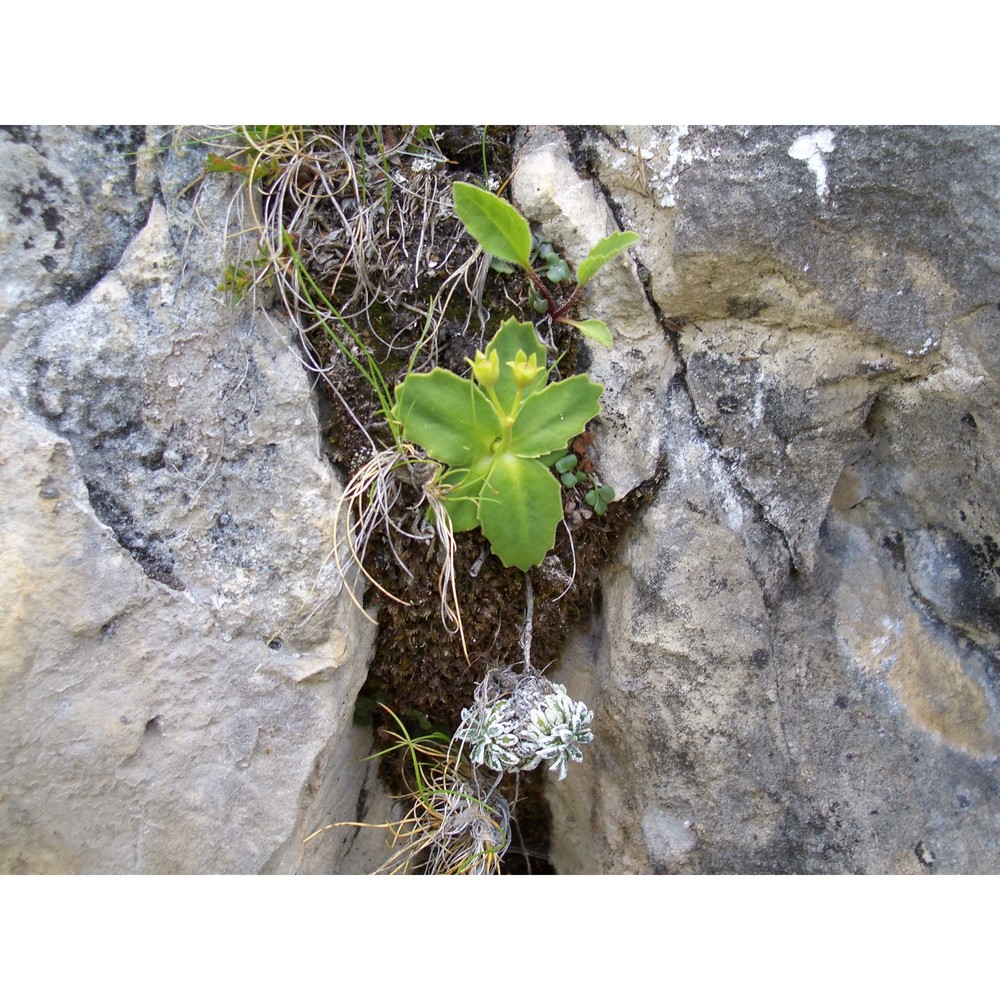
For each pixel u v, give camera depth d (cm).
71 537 32
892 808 37
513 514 34
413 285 36
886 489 38
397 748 43
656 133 34
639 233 36
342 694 35
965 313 33
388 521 35
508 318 36
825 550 38
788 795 37
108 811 32
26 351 32
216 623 33
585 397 34
